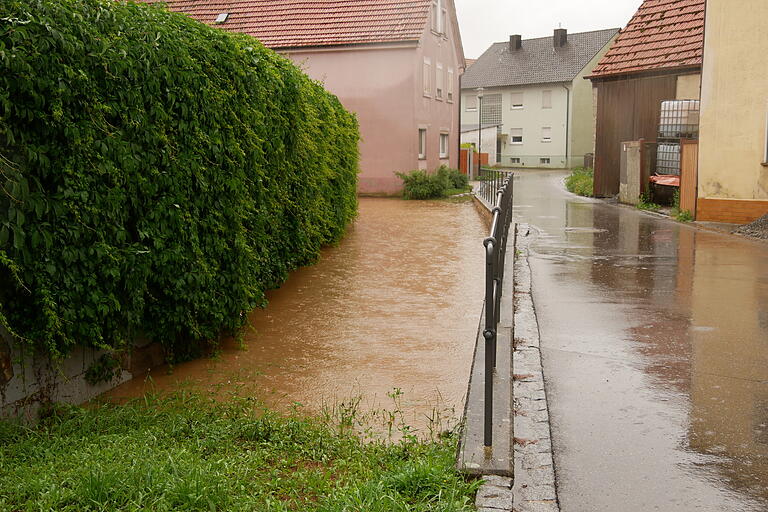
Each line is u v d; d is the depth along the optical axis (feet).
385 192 96.68
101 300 17.84
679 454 15.12
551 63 197.47
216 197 22.38
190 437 16.21
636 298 30.37
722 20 53.01
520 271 36.55
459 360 22.99
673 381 19.80
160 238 19.81
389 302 31.09
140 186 18.90
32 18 15.28
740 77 52.60
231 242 23.29
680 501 13.12
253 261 25.46
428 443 15.90
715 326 25.62
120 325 19.80
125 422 17.15
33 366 17.15
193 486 12.25
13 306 16.21
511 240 45.65
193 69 20.94
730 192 54.39
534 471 14.29
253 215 25.53
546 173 158.20
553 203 77.66
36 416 17.22
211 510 11.78
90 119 17.12
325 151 40.40
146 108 19.16
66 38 16.15
